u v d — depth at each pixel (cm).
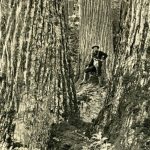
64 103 618
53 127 595
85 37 1303
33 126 586
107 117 544
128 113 510
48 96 604
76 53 1459
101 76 1091
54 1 632
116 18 1513
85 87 1032
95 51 1128
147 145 475
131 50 537
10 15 614
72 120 615
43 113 596
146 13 529
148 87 509
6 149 577
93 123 570
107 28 1295
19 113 590
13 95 597
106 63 1144
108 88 568
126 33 550
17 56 605
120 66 548
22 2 611
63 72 627
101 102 834
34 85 600
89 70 1098
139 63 523
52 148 575
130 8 549
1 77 604
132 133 493
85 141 546
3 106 597
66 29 653
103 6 1296
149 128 489
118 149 496
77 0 2089
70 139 562
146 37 525
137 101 508
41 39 611
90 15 1298
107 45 1288
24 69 602
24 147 579
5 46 609
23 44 606
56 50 622
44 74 607
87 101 838
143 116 496
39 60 606
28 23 609
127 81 531
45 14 618
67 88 627
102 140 519
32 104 593
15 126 585
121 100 530
